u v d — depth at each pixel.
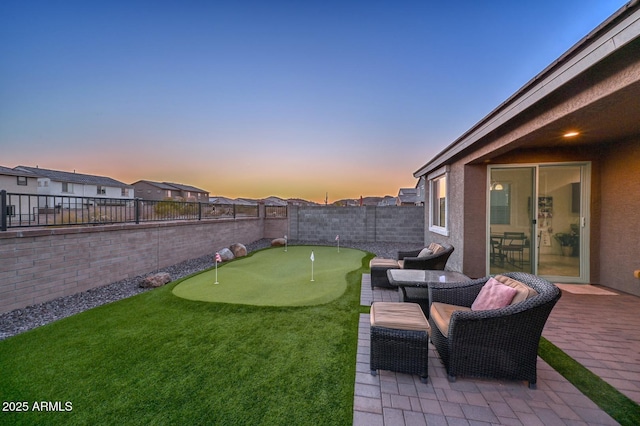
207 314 3.80
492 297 2.63
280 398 2.06
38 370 2.43
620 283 4.85
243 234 11.30
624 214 4.77
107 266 5.41
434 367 2.52
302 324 3.46
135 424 1.79
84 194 27.78
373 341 2.35
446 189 6.83
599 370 2.45
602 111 2.84
